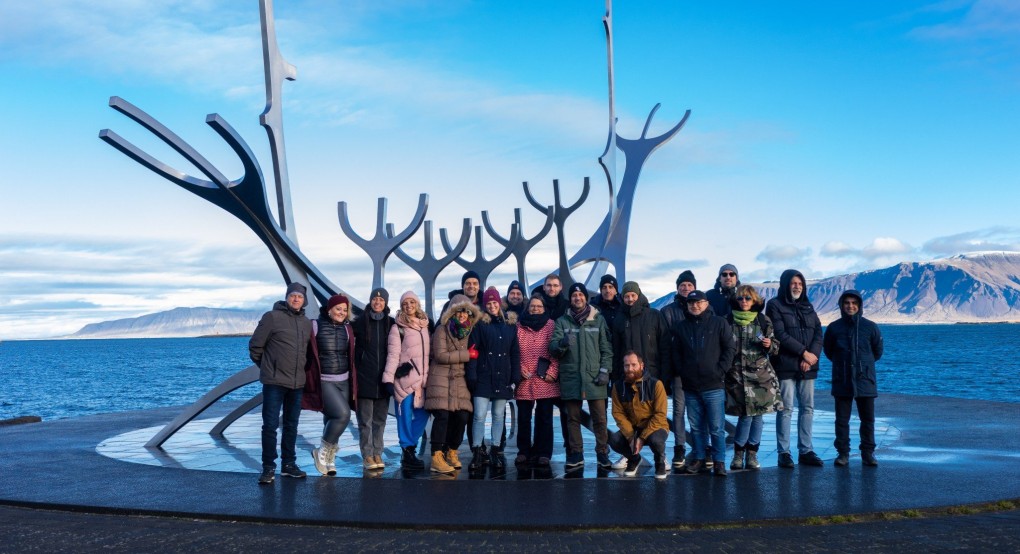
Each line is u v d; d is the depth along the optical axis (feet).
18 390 139.44
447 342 28.84
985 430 39.68
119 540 19.42
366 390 29.07
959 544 18.17
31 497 24.20
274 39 38.22
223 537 19.65
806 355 28.02
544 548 18.35
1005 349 280.31
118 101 29.60
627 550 18.12
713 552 17.81
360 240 45.47
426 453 34.71
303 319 27.81
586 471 28.60
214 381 163.94
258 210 34.76
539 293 31.50
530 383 30.22
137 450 35.88
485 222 53.98
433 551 18.15
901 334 612.70
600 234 57.00
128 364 273.33
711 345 27.07
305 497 23.80
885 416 47.65
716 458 26.86
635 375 26.96
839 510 21.07
